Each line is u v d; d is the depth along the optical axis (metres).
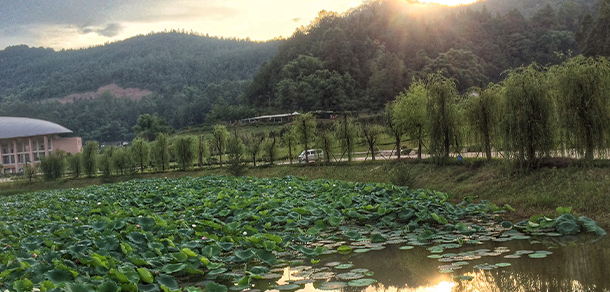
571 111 16.75
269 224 12.95
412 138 26.33
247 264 10.05
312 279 8.56
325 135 33.66
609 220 11.79
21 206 21.70
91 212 16.53
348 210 14.27
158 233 11.38
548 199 14.38
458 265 9.06
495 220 13.37
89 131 161.62
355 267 9.37
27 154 102.88
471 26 146.38
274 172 36.09
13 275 7.79
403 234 12.26
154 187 27.08
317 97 106.62
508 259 9.30
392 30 149.12
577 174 15.44
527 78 17.80
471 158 21.81
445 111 22.83
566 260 9.03
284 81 119.00
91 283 7.54
